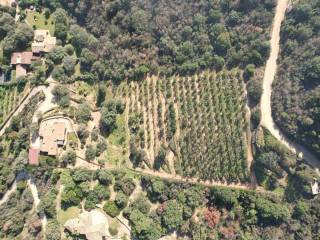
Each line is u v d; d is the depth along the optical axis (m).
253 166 102.62
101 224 95.25
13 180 102.44
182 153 104.38
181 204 100.50
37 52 111.44
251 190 102.00
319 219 98.81
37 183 101.00
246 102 104.38
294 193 101.25
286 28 105.06
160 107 107.44
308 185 99.44
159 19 110.56
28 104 107.25
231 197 99.31
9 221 96.94
